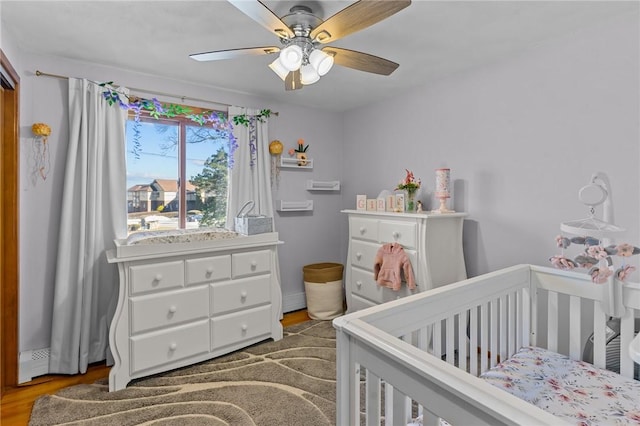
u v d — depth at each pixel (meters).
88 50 2.28
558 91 2.16
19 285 2.24
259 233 2.77
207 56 1.81
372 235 2.89
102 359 2.51
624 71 1.90
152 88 2.75
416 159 3.09
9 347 2.15
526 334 1.83
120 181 2.58
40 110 2.33
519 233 2.39
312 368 2.35
